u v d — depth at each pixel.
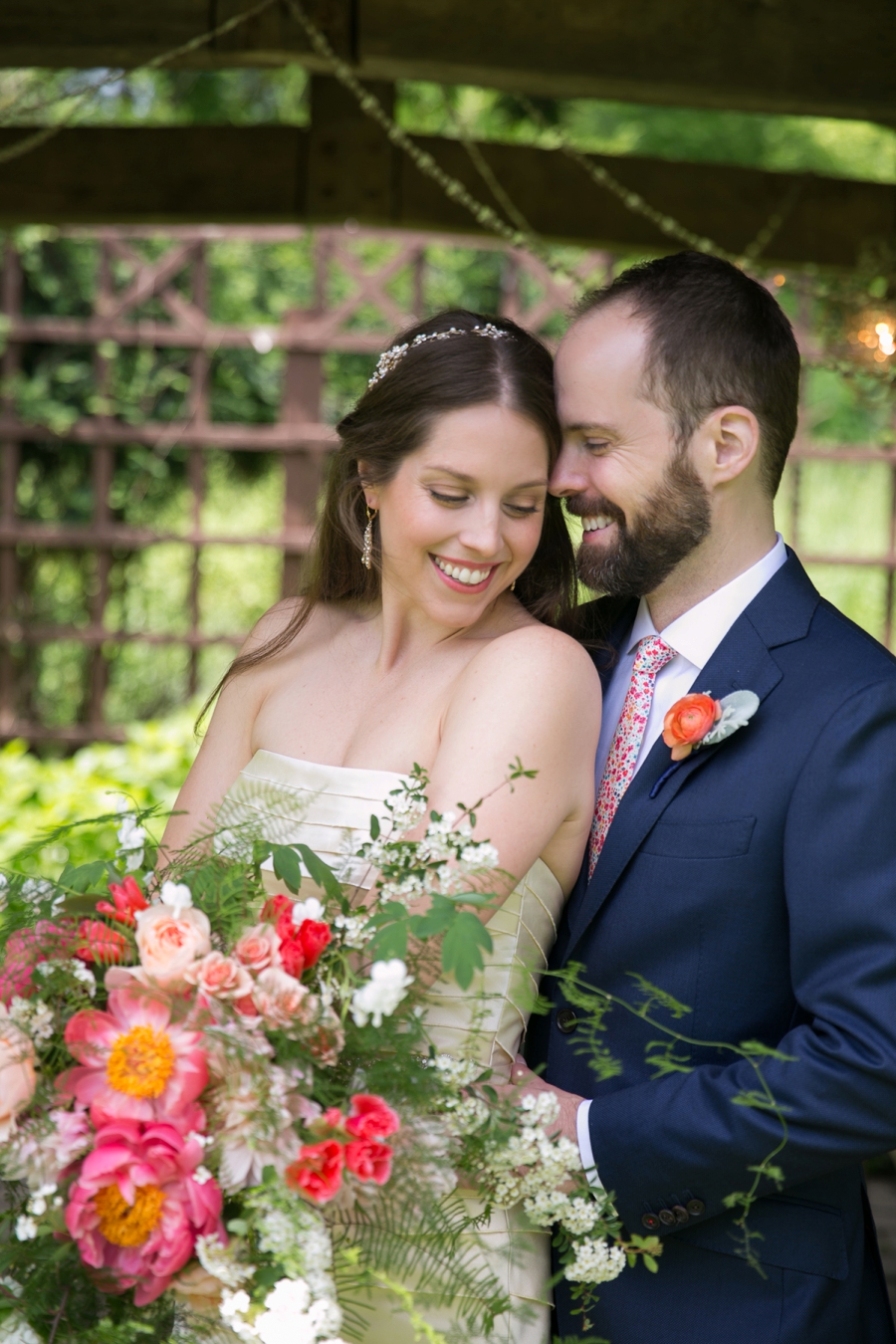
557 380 1.63
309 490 6.33
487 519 1.55
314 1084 1.27
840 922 1.42
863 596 8.25
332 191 4.36
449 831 1.37
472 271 7.45
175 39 3.35
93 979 1.30
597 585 1.66
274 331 6.27
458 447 1.53
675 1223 1.45
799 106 3.47
